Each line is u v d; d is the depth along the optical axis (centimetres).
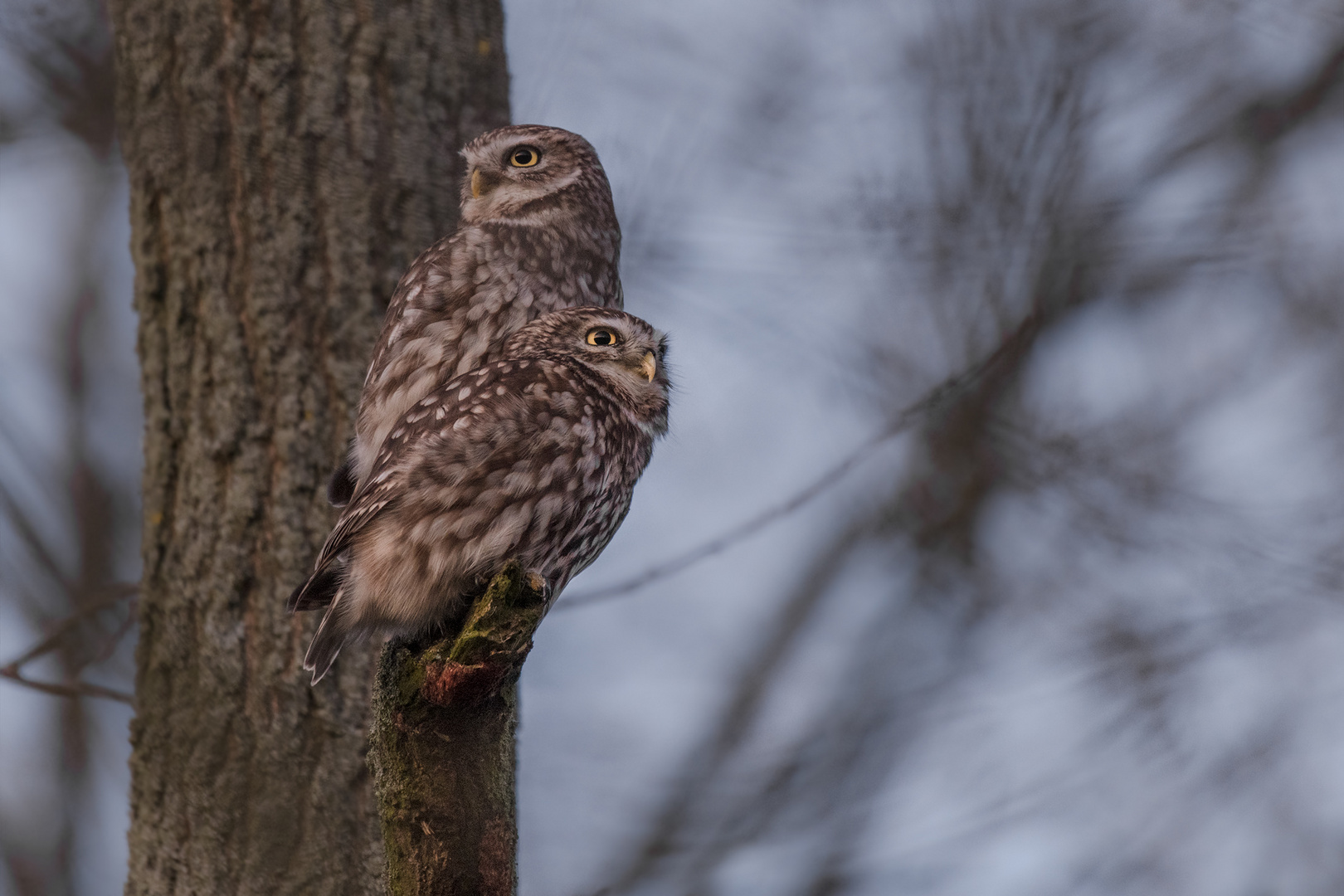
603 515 911
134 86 1019
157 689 948
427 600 835
